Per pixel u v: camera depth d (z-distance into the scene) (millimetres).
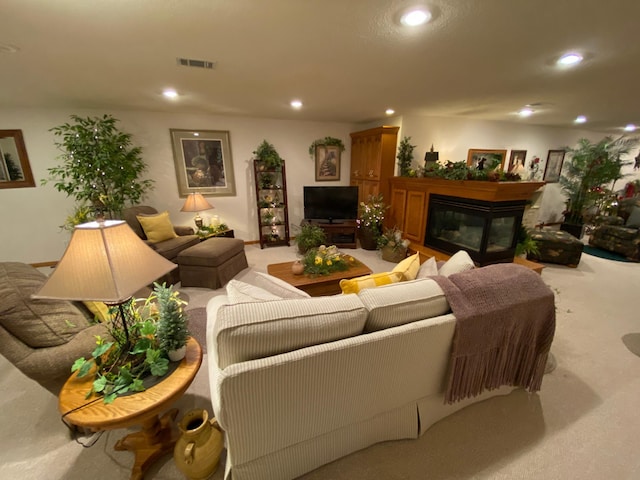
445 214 3777
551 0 1285
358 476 1249
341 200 4641
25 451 1345
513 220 3312
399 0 1291
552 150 5727
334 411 1182
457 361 1319
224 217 4734
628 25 1526
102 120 3580
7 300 1178
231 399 962
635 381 1789
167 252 3246
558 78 2457
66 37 1630
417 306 1261
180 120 4133
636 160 6535
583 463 1293
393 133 4359
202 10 1370
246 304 1064
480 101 3340
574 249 3809
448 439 1419
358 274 2779
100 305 1579
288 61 2051
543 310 1454
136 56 1933
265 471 1139
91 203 3752
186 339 1277
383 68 2191
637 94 2992
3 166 3547
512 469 1272
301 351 1027
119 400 1034
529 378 1562
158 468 1276
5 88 2645
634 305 2785
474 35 1653
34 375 1190
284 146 4828
